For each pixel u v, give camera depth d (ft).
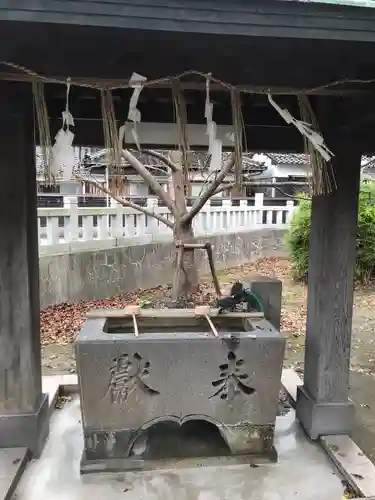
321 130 8.03
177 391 7.43
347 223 8.34
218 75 5.74
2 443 7.75
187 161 6.01
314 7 4.03
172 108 8.48
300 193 34.42
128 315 8.74
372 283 28.14
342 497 6.91
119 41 4.67
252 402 7.58
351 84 6.26
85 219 23.16
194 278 17.38
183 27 4.02
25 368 7.80
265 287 9.70
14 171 7.46
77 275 22.24
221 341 7.36
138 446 7.96
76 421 9.22
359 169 8.32
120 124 8.77
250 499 6.86
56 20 3.86
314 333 8.73
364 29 4.19
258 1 3.95
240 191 6.72
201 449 8.02
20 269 7.65
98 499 6.81
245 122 9.69
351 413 8.56
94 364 7.18
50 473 7.43
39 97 5.82
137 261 25.82
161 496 6.90
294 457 7.98
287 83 5.97
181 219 17.10
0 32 4.38
